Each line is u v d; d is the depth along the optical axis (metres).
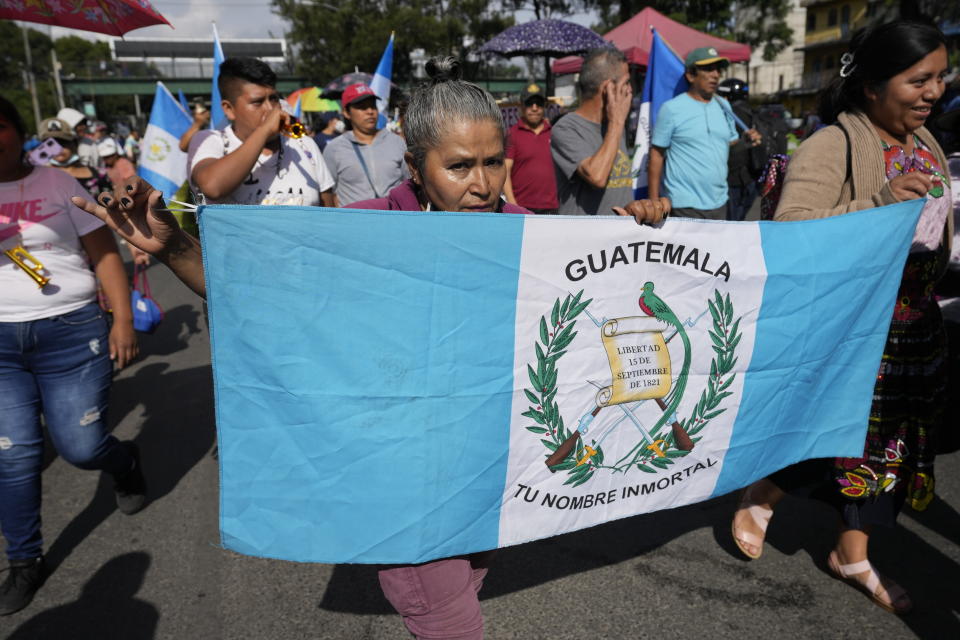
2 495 2.48
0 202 2.46
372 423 1.38
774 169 2.80
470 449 1.47
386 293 1.34
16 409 2.50
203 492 3.33
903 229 1.86
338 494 1.40
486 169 1.49
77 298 2.62
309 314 1.31
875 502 2.27
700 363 1.70
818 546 2.71
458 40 33.06
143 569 2.71
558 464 1.57
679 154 4.23
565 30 10.10
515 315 1.45
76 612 2.46
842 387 1.96
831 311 1.84
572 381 1.54
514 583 2.54
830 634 2.22
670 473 1.75
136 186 1.29
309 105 12.62
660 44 4.87
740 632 2.24
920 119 1.97
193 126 6.00
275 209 1.25
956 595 2.40
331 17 35.66
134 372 5.12
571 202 3.97
